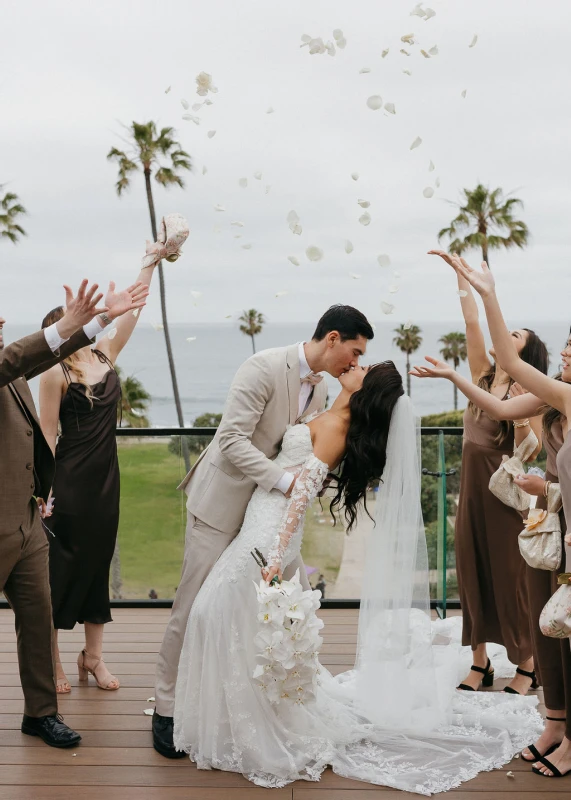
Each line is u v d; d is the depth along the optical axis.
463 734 3.02
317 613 4.38
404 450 2.99
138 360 107.25
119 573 4.49
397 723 3.01
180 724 2.85
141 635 4.09
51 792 2.61
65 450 3.40
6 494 2.79
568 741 2.77
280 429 2.94
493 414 3.01
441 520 4.21
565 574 2.51
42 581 2.94
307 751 2.81
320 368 2.94
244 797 2.60
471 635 3.48
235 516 2.96
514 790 2.65
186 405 99.06
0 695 3.35
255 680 2.79
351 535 4.37
